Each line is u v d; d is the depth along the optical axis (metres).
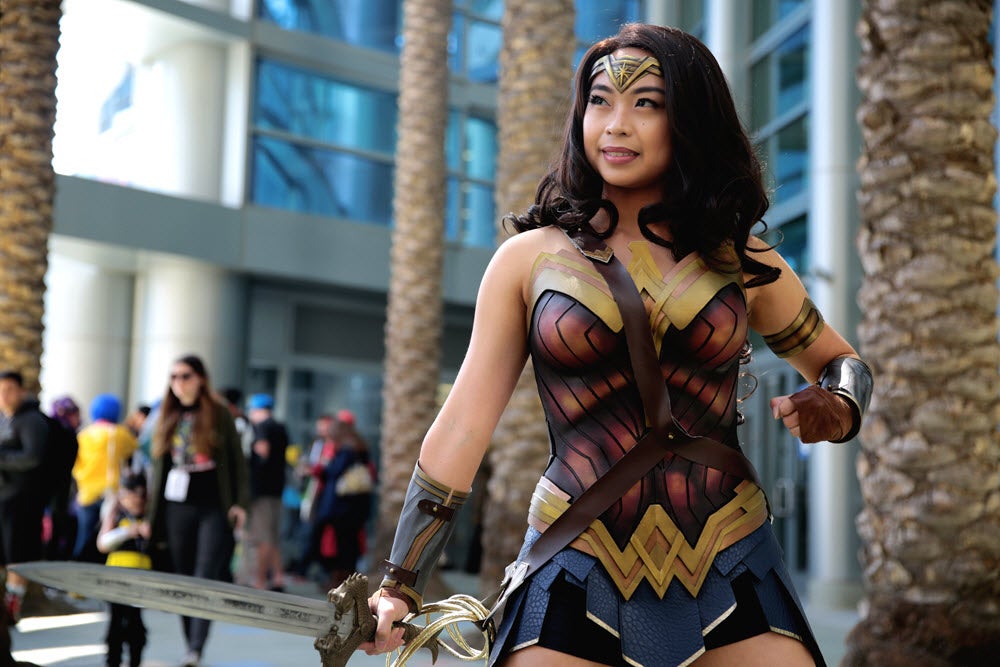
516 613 1.75
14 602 7.32
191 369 6.34
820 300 10.65
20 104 8.33
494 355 1.86
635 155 1.83
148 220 15.77
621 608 1.70
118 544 6.29
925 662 4.57
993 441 4.71
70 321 17.03
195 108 16.55
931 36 4.82
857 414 1.86
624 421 1.77
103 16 15.59
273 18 17.03
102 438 10.05
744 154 1.88
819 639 8.26
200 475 6.32
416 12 12.30
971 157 4.80
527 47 7.82
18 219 8.32
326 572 11.98
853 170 10.60
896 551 4.71
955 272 4.74
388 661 1.88
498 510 7.53
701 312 1.78
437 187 12.10
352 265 17.61
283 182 17.17
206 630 6.43
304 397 18.28
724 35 13.77
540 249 1.85
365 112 18.03
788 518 12.20
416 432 11.64
